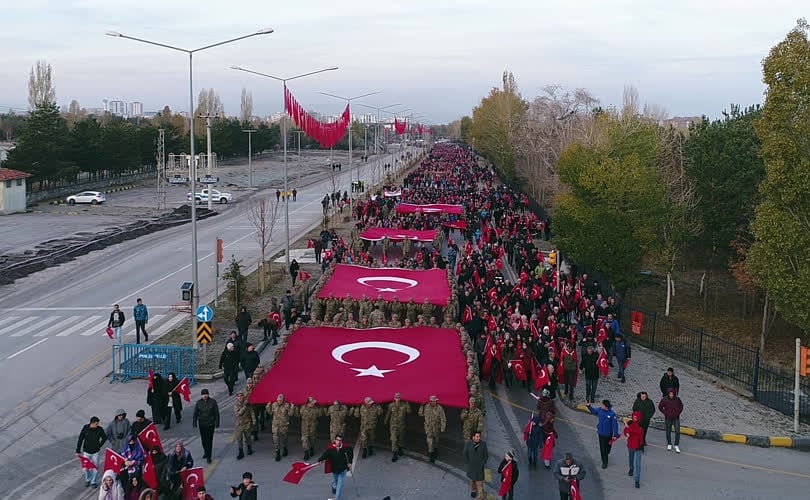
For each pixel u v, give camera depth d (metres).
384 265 48.12
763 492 19.41
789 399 26.94
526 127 91.38
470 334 30.27
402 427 21.03
